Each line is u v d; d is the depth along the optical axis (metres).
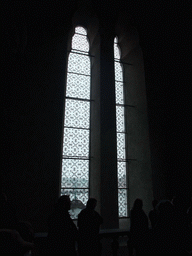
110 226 5.54
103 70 7.07
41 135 5.56
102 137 6.31
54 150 5.56
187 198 6.62
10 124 5.30
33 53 6.19
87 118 7.26
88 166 6.73
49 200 5.12
